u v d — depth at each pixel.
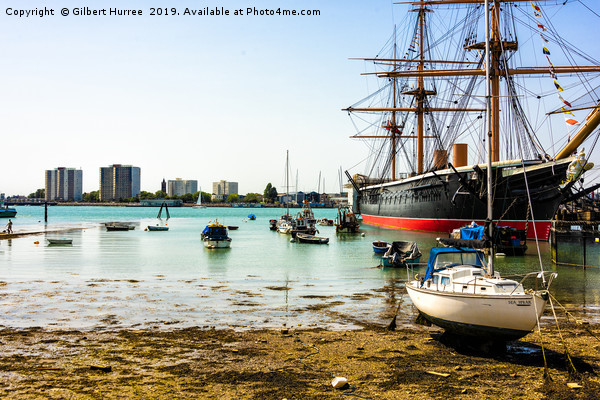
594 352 18.03
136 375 15.45
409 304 27.48
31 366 16.25
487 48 22.31
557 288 31.73
